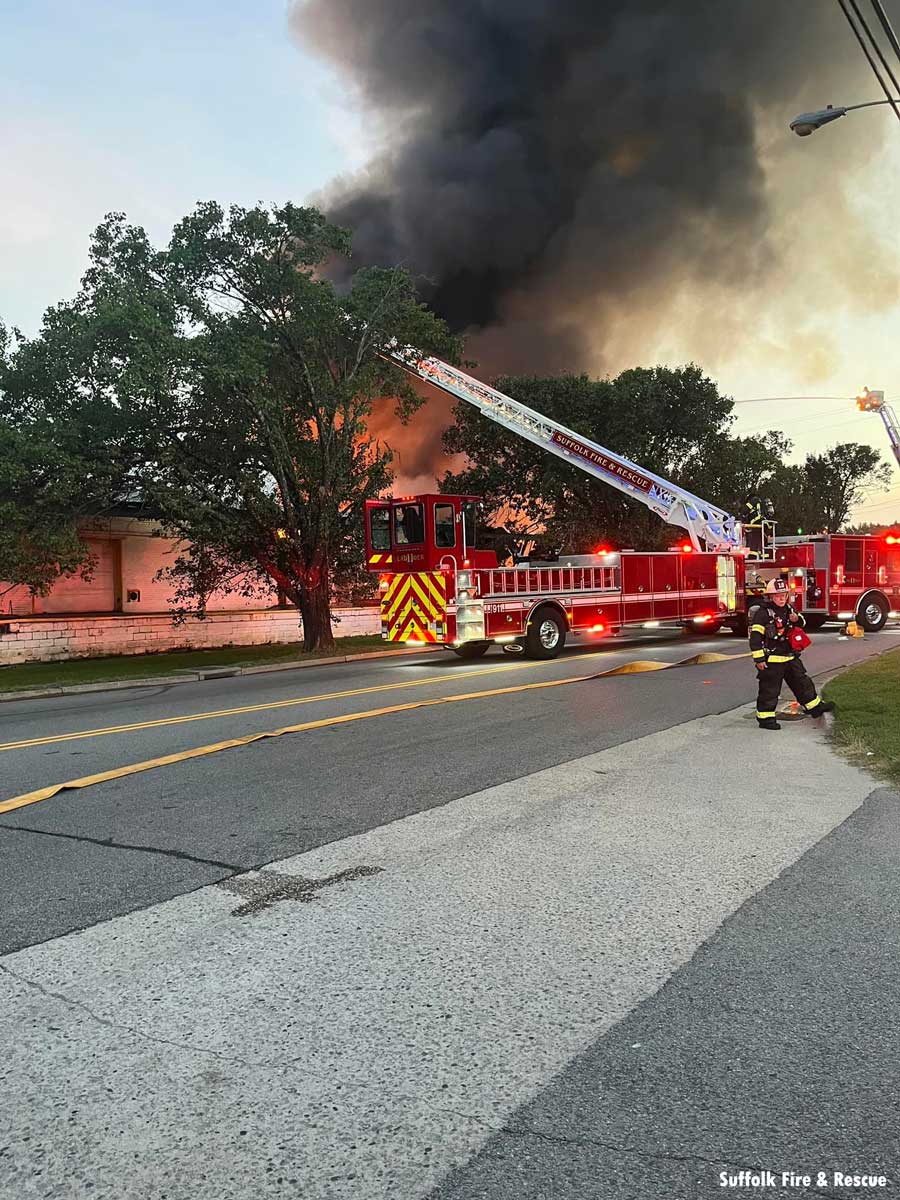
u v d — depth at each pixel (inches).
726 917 150.0
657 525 1389.0
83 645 879.1
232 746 317.1
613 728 333.7
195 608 1027.3
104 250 699.4
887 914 150.5
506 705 397.4
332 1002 122.6
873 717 323.9
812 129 427.8
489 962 134.3
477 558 641.0
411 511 623.8
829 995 122.1
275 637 1045.8
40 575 692.7
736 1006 119.3
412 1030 114.3
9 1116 97.8
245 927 150.6
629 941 140.9
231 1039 113.2
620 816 213.5
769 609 332.5
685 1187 83.8
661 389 1368.1
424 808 224.5
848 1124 93.2
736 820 208.5
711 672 518.0
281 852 191.5
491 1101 98.3
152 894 167.9
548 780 251.6
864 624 834.2
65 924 153.8
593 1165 87.3
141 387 619.8
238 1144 91.9
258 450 749.9
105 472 693.9
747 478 1499.8
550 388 1360.7
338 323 761.6
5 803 242.5
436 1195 83.7
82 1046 112.4
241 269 717.3
